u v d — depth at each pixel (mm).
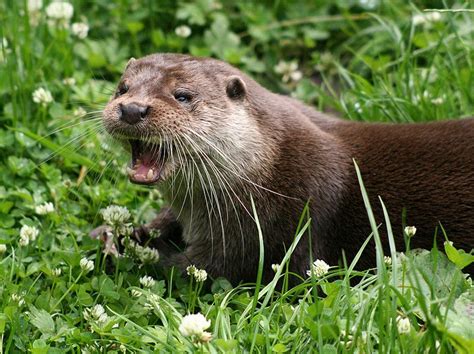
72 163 16562
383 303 10727
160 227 15125
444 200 13711
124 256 13898
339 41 21125
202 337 10391
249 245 13758
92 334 11484
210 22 20891
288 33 21047
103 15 20781
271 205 13773
